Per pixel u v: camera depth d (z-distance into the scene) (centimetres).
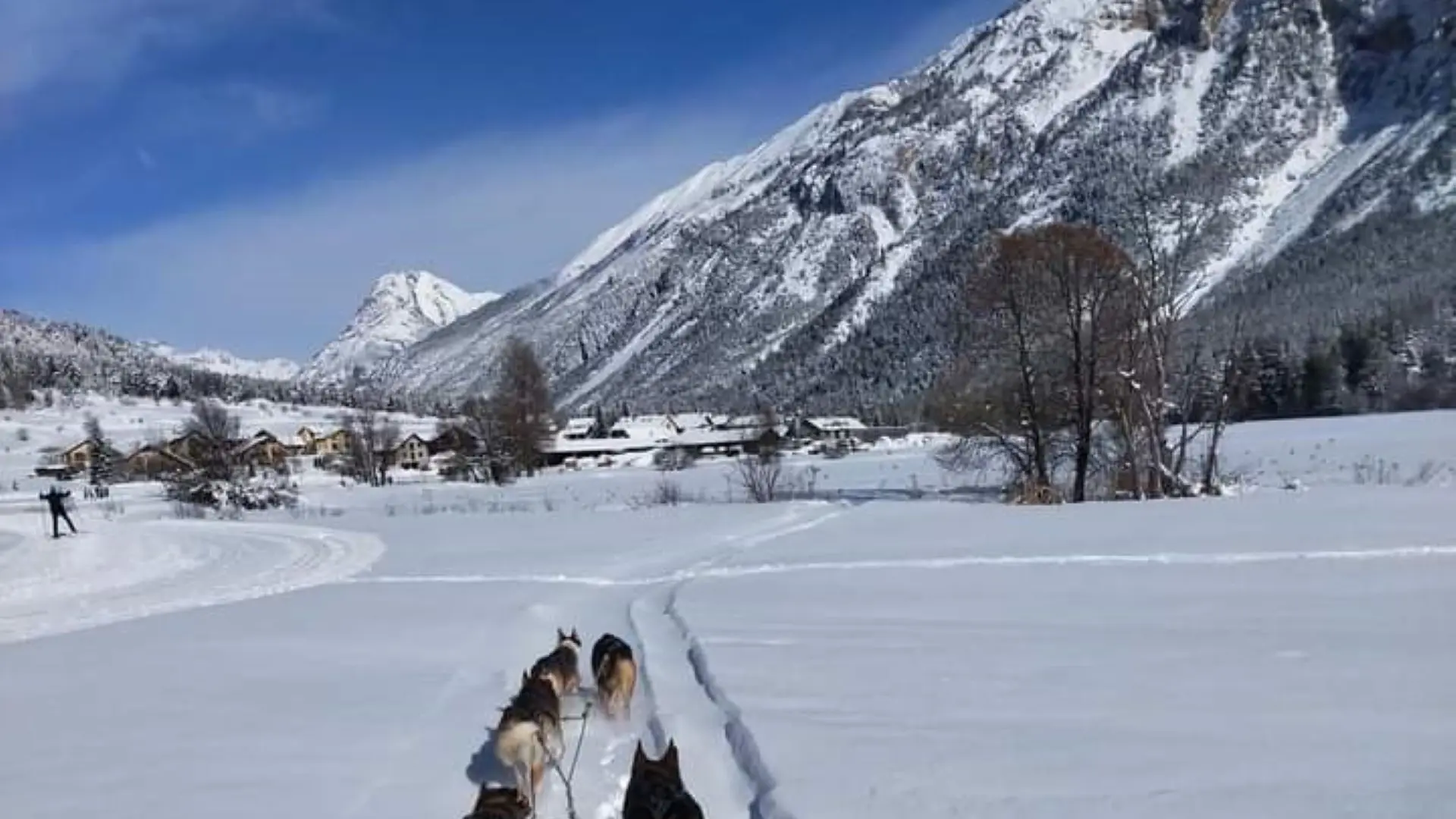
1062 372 3391
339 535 3516
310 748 847
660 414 17412
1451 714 751
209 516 5359
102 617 1914
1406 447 4538
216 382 19812
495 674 1130
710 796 725
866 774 695
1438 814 573
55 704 1070
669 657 1154
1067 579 1519
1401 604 1181
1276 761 670
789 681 960
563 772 802
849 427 12275
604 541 2628
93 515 5766
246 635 1483
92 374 18312
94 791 757
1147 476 3162
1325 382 8862
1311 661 924
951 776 681
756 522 2911
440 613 1592
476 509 4681
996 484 4475
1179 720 771
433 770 789
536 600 1697
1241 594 1305
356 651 1302
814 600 1460
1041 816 607
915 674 962
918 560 1805
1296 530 1839
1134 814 601
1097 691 868
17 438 13888
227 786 757
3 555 3403
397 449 10975
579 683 1092
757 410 15750
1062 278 3275
